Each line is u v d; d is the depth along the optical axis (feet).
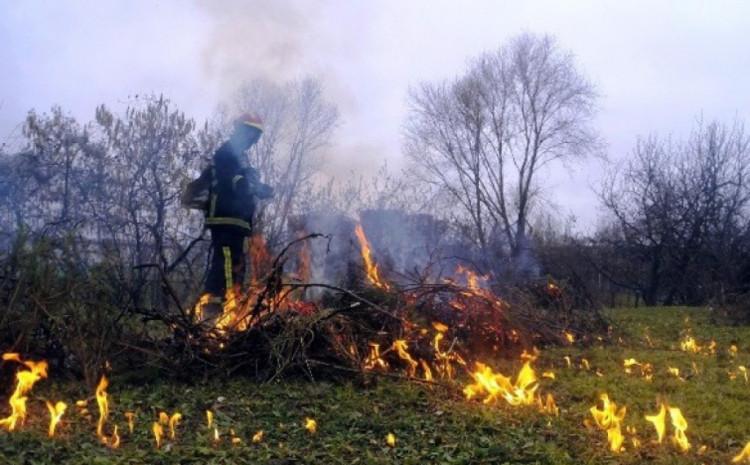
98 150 43.98
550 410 17.74
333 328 21.59
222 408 17.02
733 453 15.05
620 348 30.01
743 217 87.61
